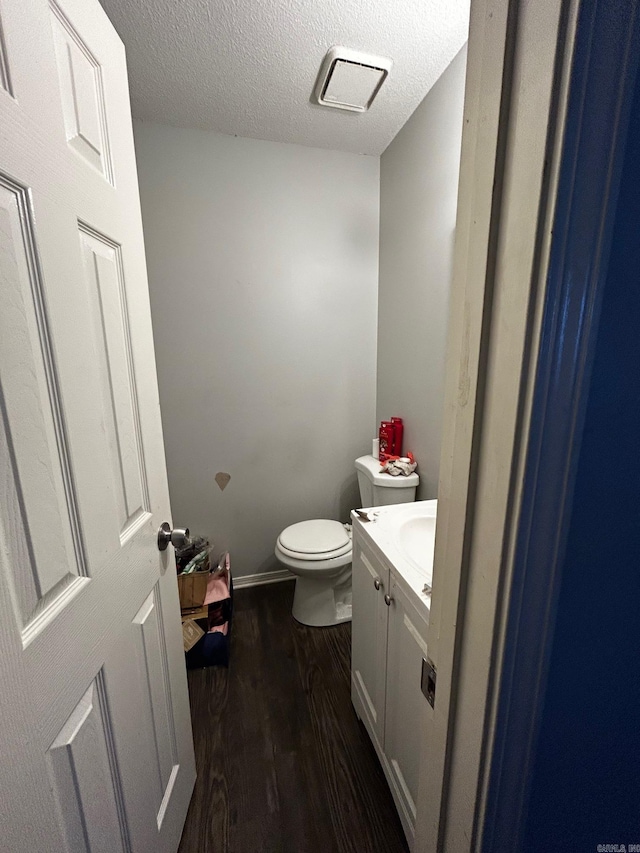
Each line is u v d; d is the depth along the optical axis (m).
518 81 0.31
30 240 0.51
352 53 1.29
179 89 1.49
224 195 1.84
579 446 0.36
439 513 0.48
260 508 2.20
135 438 0.82
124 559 0.75
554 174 0.30
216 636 1.62
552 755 0.45
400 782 1.00
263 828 1.05
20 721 0.47
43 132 0.53
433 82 1.44
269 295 1.99
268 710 1.41
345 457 2.28
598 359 0.35
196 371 1.96
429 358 1.62
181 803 1.01
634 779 0.50
